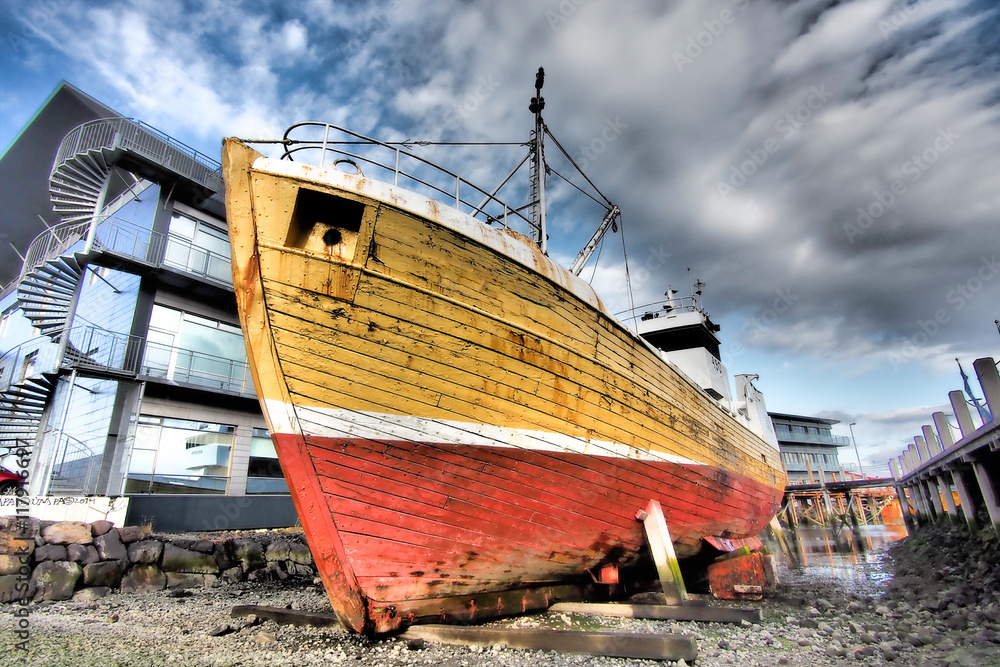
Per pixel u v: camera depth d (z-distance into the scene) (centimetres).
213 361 1441
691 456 863
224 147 509
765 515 1349
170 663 458
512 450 576
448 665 475
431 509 543
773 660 532
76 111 1617
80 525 843
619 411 700
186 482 1287
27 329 1697
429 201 553
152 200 1444
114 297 1401
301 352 495
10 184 1752
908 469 2239
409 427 522
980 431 996
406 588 541
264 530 1336
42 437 1189
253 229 502
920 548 1553
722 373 1581
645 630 630
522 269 604
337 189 507
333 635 557
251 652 498
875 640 618
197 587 925
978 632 619
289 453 488
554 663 492
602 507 681
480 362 559
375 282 513
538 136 912
